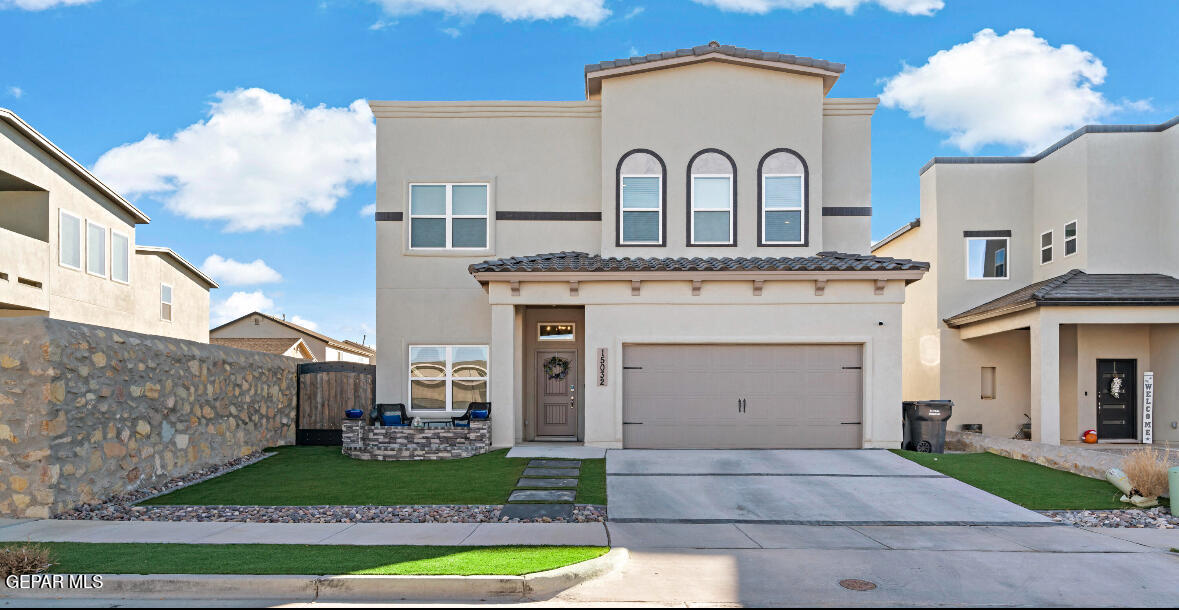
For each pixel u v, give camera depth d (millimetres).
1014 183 21750
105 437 10867
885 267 15391
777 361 15961
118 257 26156
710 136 17438
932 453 15164
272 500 10930
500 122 17969
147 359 11875
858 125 18062
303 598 6820
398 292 17656
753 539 8914
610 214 17266
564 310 17906
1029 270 21516
